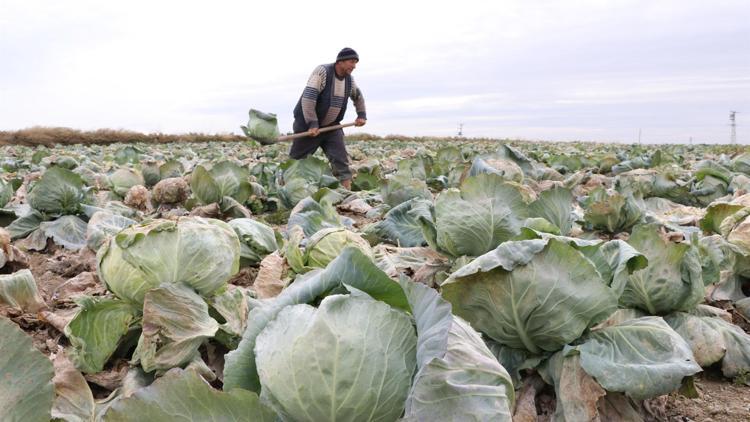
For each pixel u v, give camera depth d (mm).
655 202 9867
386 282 2590
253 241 5484
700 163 14406
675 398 3918
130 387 3223
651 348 3391
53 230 7246
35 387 2123
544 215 5750
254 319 2582
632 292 4223
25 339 2109
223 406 2096
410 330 2393
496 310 3508
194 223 3697
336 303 2336
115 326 3598
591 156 19781
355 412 2268
